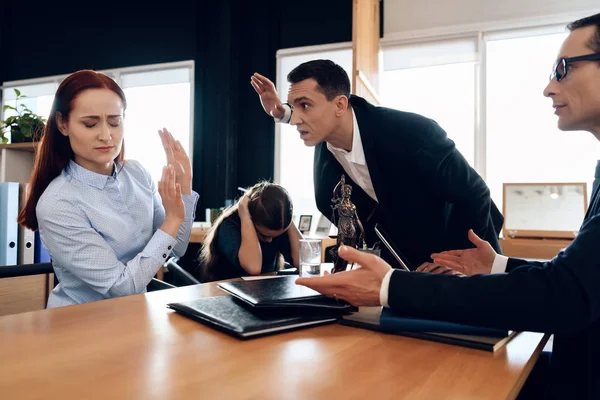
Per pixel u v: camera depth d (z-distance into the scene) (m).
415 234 1.54
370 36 3.42
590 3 3.41
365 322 0.77
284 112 1.64
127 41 5.02
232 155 4.36
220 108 4.35
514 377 0.57
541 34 3.55
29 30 5.52
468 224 1.49
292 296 0.82
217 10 4.56
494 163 3.65
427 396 0.51
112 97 1.22
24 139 2.72
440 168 1.40
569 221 2.96
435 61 3.83
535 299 0.63
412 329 0.73
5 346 0.67
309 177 4.25
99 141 1.21
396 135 1.40
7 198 1.92
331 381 0.54
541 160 3.52
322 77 1.34
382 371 0.58
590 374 0.74
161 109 4.81
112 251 1.23
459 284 0.69
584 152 3.38
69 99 1.19
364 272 0.75
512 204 3.10
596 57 0.76
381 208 1.50
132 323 0.80
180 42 4.78
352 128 1.45
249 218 2.00
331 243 3.00
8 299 1.76
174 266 1.83
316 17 4.27
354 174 1.54
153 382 0.53
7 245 1.91
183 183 1.45
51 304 1.29
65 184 1.25
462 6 3.77
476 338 0.69
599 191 0.83
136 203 1.38
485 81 3.68
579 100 0.79
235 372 0.57
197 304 0.86
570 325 0.63
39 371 0.57
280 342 0.70
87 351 0.64
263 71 4.41
